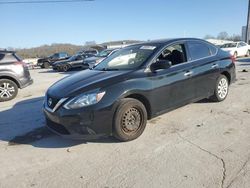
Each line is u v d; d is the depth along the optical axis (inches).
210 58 247.1
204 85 238.2
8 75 345.7
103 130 173.2
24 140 197.8
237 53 998.4
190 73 221.8
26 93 392.2
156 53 206.5
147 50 212.5
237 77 418.6
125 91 178.1
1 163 164.9
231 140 177.3
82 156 167.3
